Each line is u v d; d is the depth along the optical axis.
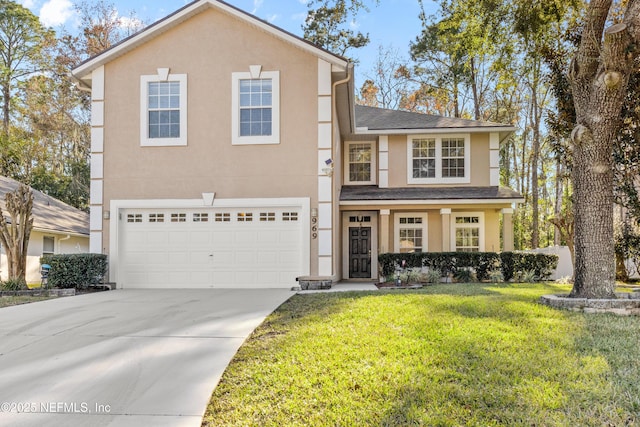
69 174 29.73
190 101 12.33
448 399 3.90
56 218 18.52
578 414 3.59
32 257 16.47
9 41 29.69
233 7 12.07
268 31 12.05
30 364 5.16
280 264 12.05
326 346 5.32
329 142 12.02
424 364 4.68
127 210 12.41
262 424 3.62
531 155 28.23
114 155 12.42
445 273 13.30
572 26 10.23
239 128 12.23
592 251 7.94
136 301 9.43
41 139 29.05
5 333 6.52
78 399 4.22
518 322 6.43
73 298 10.02
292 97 12.13
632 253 12.58
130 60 12.52
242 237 12.16
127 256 12.31
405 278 12.45
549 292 9.68
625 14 7.77
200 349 5.58
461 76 27.81
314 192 12.00
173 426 3.68
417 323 6.34
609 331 5.93
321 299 8.79
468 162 15.91
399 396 3.97
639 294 8.05
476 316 6.83
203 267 12.20
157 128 12.43
